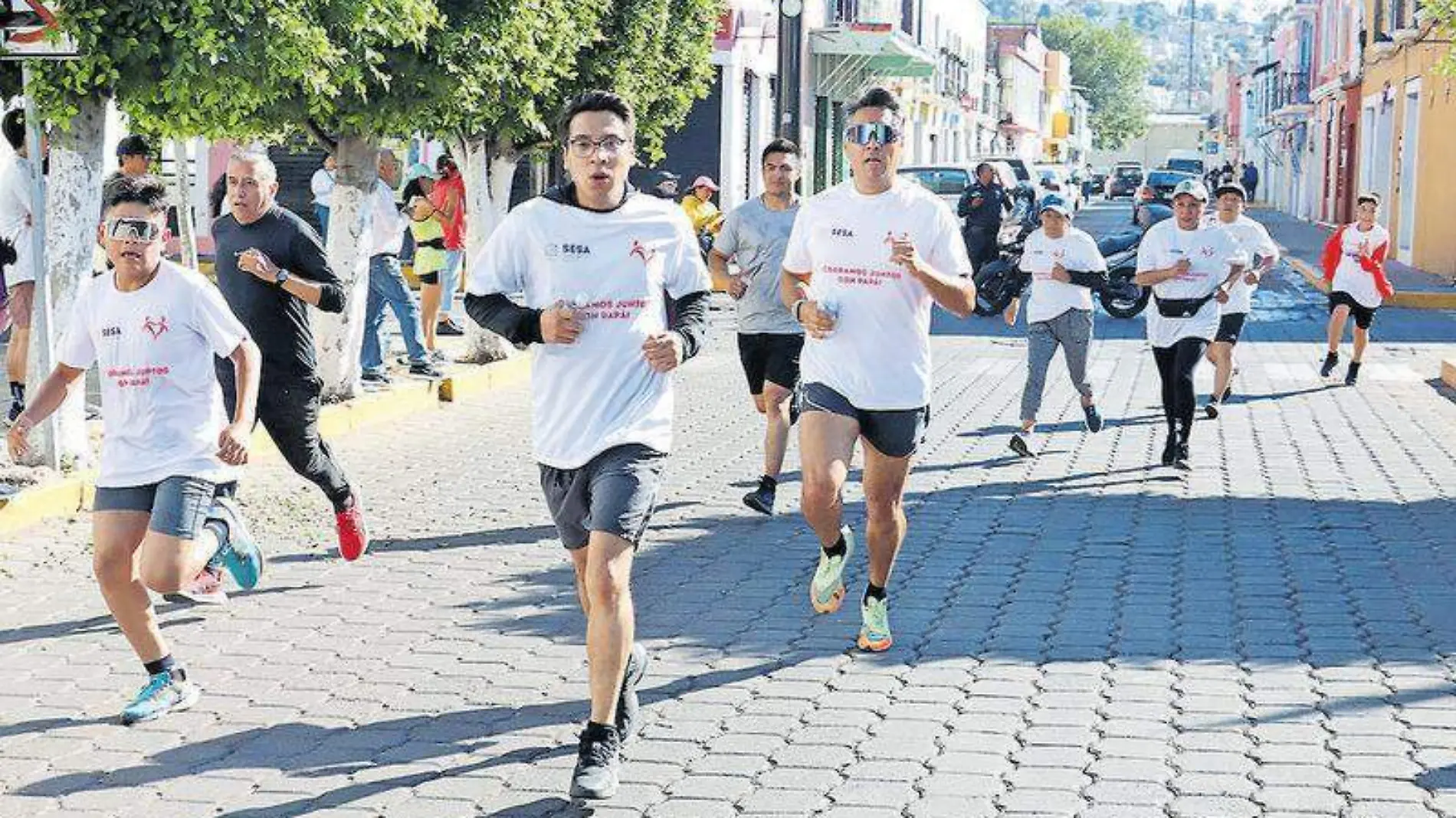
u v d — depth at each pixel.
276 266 8.55
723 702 6.80
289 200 31.59
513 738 6.35
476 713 6.66
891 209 7.04
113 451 6.69
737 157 34.28
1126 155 152.50
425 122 13.56
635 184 33.66
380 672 7.22
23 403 12.34
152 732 6.43
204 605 8.35
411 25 11.72
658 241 5.95
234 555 7.79
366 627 7.96
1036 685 6.99
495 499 11.16
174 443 6.70
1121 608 8.28
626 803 5.67
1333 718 6.54
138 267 6.59
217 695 6.89
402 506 10.92
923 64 46.69
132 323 6.62
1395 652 7.48
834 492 7.14
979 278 25.02
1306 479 11.95
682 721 6.54
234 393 8.44
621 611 5.71
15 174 12.09
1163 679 7.08
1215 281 12.09
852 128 7.02
